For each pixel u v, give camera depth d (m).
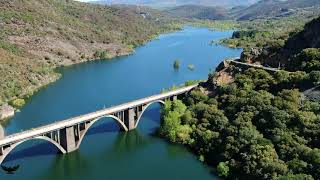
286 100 119.62
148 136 133.38
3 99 170.62
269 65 156.50
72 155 120.25
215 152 116.06
